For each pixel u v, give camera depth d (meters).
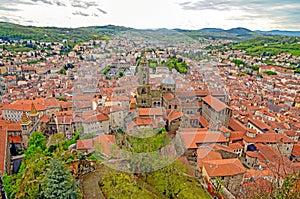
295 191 12.57
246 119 61.66
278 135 52.22
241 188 29.45
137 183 15.42
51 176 13.58
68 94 72.75
